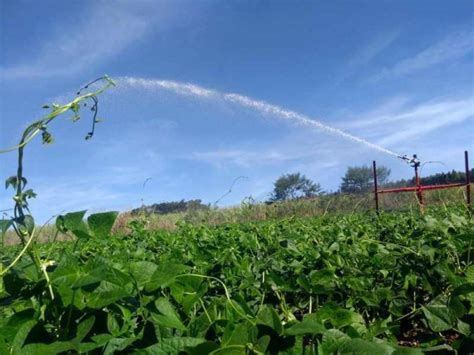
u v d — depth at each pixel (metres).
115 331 1.73
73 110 2.13
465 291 2.11
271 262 3.32
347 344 1.58
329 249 3.63
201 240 5.44
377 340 1.79
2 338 1.63
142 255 3.84
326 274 2.70
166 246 5.50
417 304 2.91
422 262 3.10
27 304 1.89
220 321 1.81
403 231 4.59
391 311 2.67
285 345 1.63
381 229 5.10
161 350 1.53
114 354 1.66
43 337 1.66
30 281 1.85
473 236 3.24
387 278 3.16
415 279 2.90
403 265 3.03
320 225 6.66
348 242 4.25
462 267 3.29
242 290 2.81
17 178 1.91
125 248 5.30
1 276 1.85
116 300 1.76
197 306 2.26
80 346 1.59
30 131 1.99
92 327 1.72
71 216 1.90
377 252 3.53
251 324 1.76
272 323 1.63
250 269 3.22
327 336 1.62
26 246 1.84
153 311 1.77
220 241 5.10
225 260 3.41
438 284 2.87
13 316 1.70
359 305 2.78
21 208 1.89
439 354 2.04
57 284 1.72
